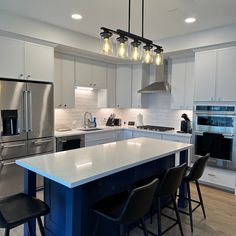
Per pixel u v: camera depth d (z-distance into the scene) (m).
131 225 2.46
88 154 2.30
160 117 5.14
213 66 3.73
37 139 3.45
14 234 2.42
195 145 3.97
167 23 3.41
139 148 2.63
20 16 3.14
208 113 3.81
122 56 2.34
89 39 4.12
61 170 1.74
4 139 3.06
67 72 4.20
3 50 3.06
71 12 3.05
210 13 3.03
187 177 2.47
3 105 3.04
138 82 5.07
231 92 3.55
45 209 1.69
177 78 4.50
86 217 1.97
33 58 3.39
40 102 3.46
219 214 2.91
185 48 3.95
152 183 1.67
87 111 5.08
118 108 5.48
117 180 2.28
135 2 2.71
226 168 3.64
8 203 1.76
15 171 3.20
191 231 2.51
